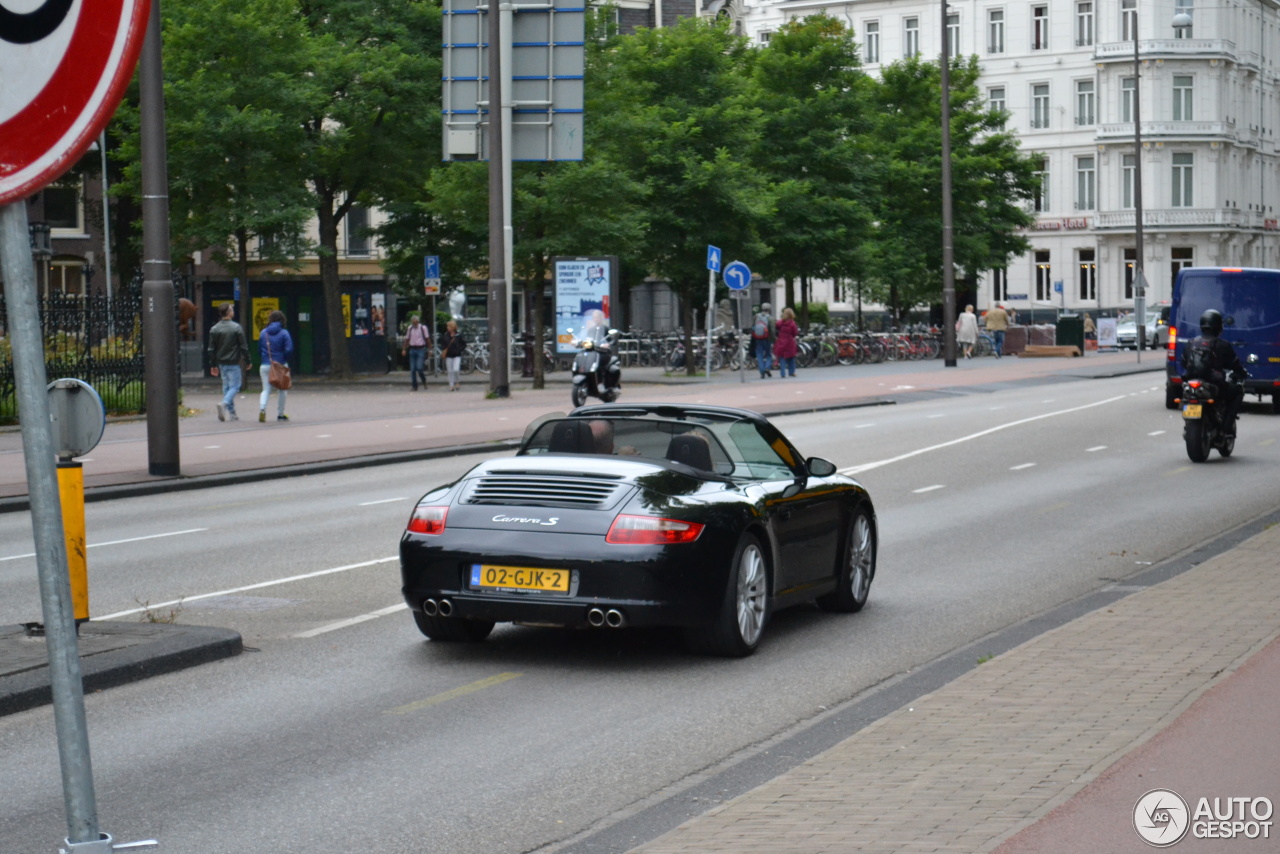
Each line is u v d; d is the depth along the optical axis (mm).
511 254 38812
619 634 10742
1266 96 102938
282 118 45312
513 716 8328
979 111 75625
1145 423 30828
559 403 36562
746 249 51000
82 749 3701
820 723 8055
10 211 3311
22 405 3459
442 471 23297
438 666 9633
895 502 18781
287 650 10102
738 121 52250
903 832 5586
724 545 9484
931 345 68625
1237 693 7844
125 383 33000
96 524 17172
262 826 6309
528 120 35219
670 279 51938
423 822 6367
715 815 5938
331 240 51000
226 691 8875
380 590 12508
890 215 71000
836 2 102688
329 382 50500
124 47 3121
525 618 9336
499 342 37656
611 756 7484
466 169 42906
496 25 34500
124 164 55156
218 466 22531
